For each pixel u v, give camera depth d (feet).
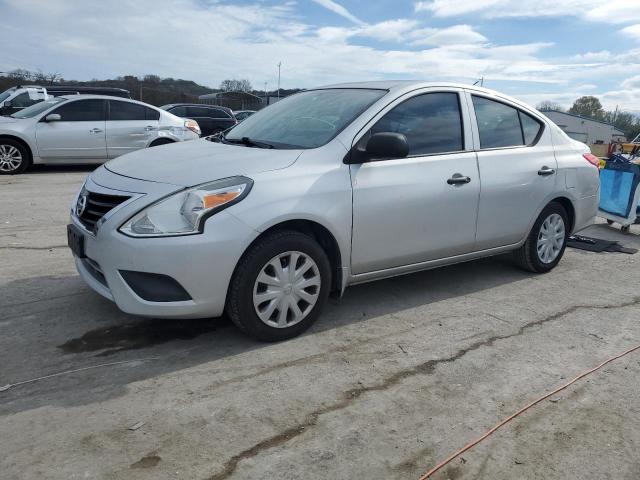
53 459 7.65
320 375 10.25
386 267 12.92
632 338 12.44
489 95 15.17
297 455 7.97
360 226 11.99
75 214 11.82
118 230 10.15
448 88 14.23
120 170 11.75
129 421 8.59
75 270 15.34
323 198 11.30
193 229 10.06
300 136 12.67
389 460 7.97
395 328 12.52
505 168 14.79
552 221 16.76
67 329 11.70
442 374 10.48
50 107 35.32
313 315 11.80
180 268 10.02
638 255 20.08
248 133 13.89
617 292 15.60
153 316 10.23
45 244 17.88
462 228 14.01
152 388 9.57
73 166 39.58
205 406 9.08
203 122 62.34
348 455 8.03
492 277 16.60
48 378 9.77
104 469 7.50
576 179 16.84
